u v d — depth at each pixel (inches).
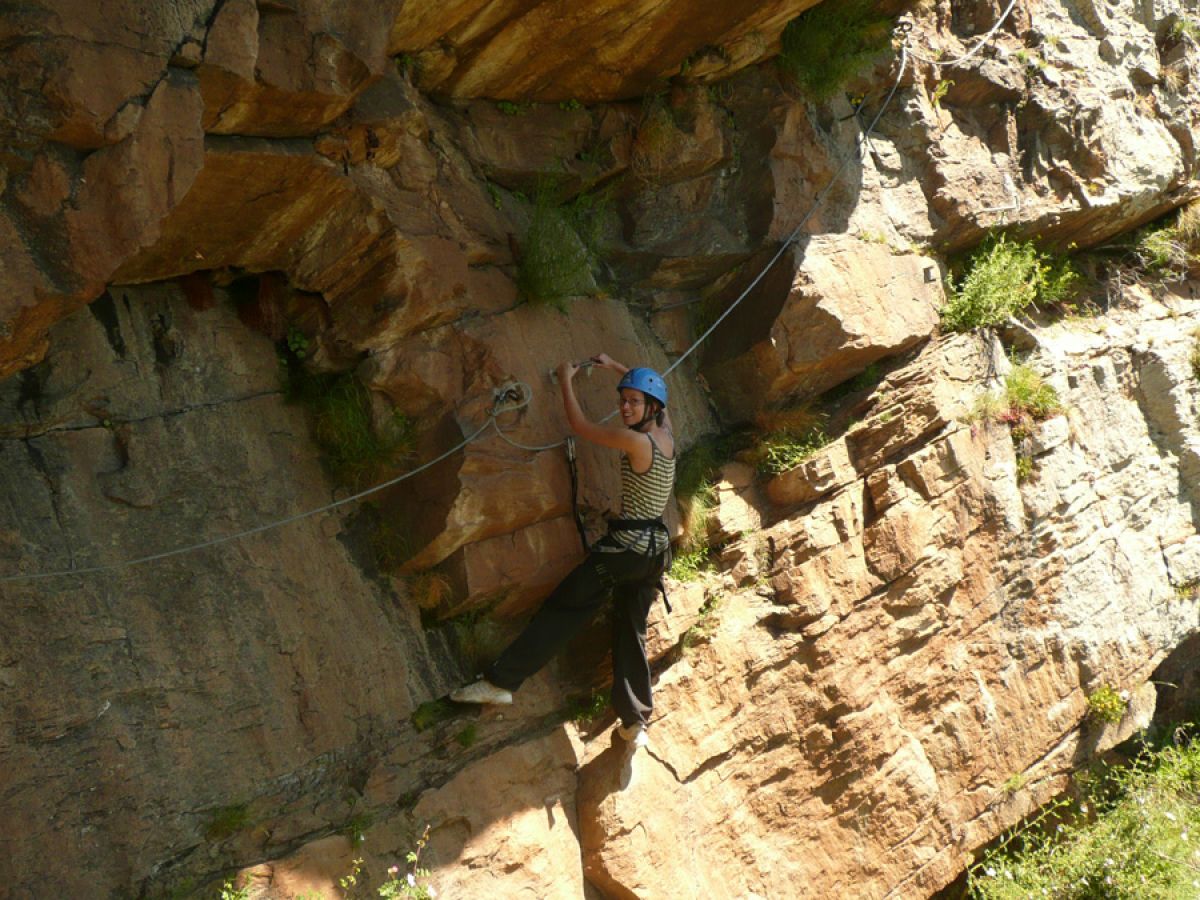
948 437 283.1
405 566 205.6
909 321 278.7
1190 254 365.7
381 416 203.8
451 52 204.4
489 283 216.8
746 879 235.8
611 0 206.2
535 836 205.5
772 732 248.2
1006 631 292.7
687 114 252.4
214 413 191.6
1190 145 361.4
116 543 174.4
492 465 201.5
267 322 201.6
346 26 167.9
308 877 177.5
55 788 159.3
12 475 166.9
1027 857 297.4
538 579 213.2
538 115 233.0
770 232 262.1
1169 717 367.9
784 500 264.7
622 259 255.6
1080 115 325.4
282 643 188.2
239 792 177.0
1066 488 307.4
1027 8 326.0
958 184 299.3
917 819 266.5
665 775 225.6
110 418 179.2
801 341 258.1
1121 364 339.9
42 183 138.6
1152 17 364.8
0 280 138.0
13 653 159.2
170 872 167.5
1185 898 279.6
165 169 148.3
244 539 189.0
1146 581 324.5
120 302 184.4
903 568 270.1
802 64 256.7
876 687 264.2
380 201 191.0
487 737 210.1
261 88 160.4
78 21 135.1
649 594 213.9
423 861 190.7
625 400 205.0
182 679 175.3
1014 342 313.6
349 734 192.5
